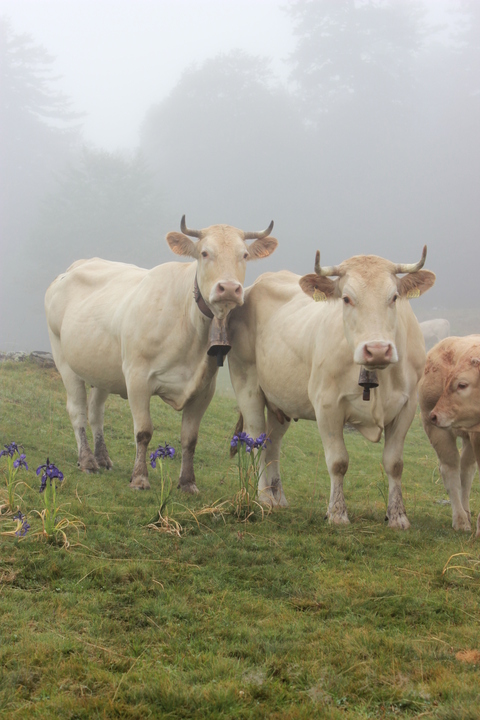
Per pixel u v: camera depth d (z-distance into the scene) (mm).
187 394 8273
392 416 6926
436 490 10547
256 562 5613
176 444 11945
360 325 6215
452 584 5254
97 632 4207
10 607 4434
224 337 7770
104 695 3510
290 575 5324
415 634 4352
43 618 4348
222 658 3891
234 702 3482
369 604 4777
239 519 6762
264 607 4699
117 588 4887
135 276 9617
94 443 10047
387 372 6719
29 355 16203
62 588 4828
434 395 7496
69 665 3764
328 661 3945
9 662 3771
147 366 8375
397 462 7027
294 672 3814
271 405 8484
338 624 4473
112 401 14148
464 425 6805
